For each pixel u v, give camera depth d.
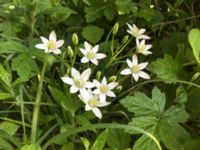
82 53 0.27
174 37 0.30
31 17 0.29
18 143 0.21
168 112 0.24
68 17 0.32
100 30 0.29
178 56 0.27
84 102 0.22
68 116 0.24
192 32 0.25
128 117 0.26
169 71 0.26
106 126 0.20
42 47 0.24
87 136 0.25
